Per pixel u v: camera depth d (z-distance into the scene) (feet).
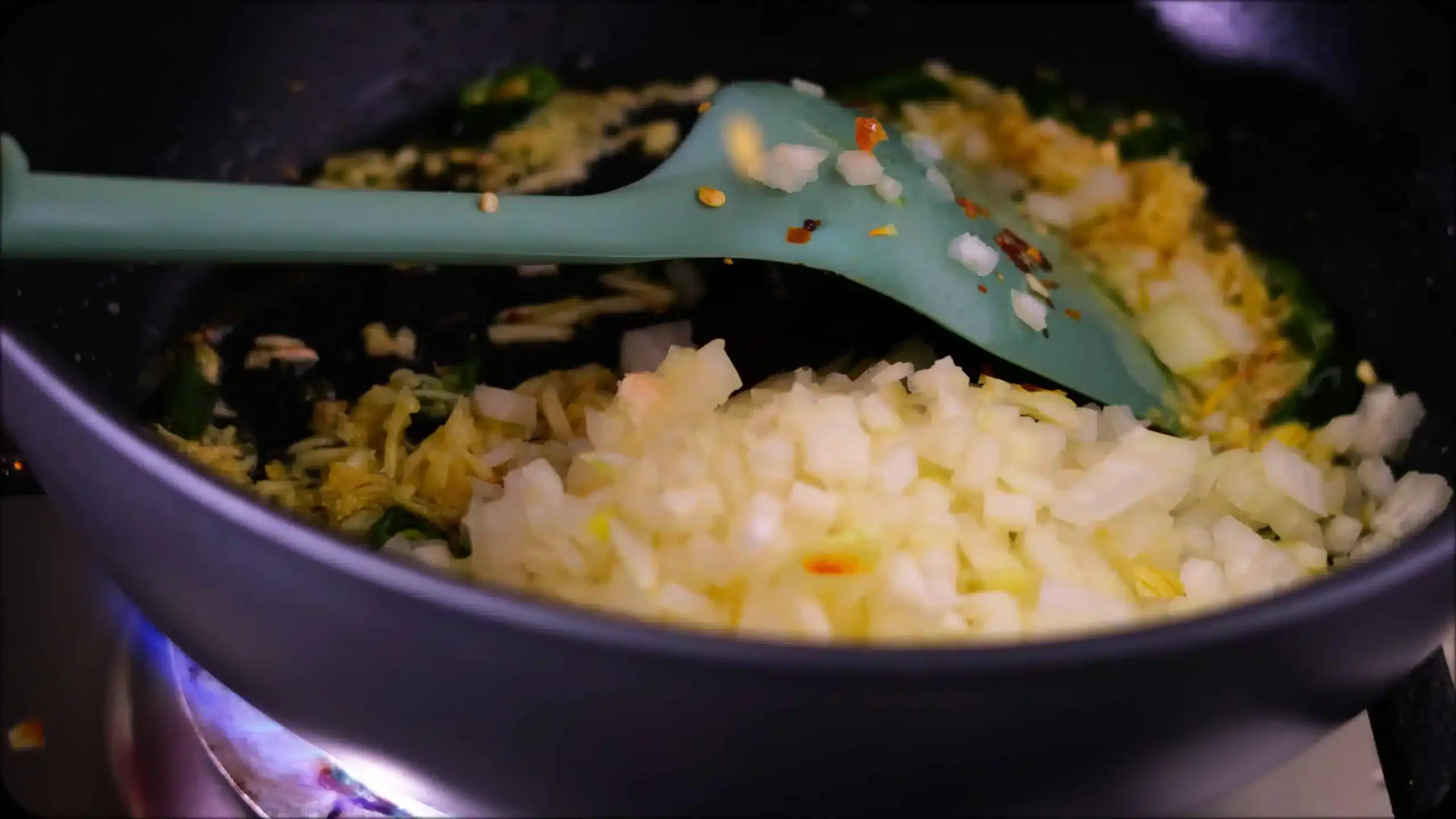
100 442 0.74
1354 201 1.16
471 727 0.75
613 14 1.28
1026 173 1.25
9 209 0.77
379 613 0.71
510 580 0.88
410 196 0.89
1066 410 0.99
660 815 0.77
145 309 1.05
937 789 0.75
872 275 1.00
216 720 0.92
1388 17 1.16
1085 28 1.29
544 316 1.11
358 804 0.90
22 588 0.96
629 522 0.89
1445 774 0.90
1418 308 1.10
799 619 0.84
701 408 0.97
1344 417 1.06
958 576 0.89
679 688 0.70
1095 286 1.15
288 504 0.97
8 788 0.89
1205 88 1.25
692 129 1.05
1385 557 0.74
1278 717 0.77
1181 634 0.71
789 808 0.75
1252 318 1.16
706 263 1.14
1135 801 0.80
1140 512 0.95
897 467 0.92
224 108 1.14
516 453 0.99
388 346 1.09
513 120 1.25
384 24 1.21
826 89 1.31
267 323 1.09
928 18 1.31
